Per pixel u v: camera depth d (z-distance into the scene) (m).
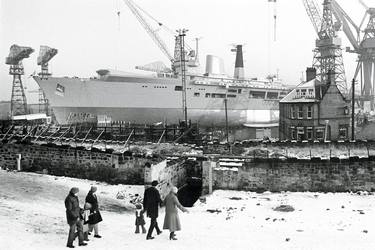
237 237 14.45
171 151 34.97
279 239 14.29
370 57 102.06
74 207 11.85
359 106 97.56
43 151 28.64
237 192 24.97
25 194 20.09
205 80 87.69
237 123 96.44
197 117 87.56
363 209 20.36
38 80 73.25
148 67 92.25
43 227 13.92
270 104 103.75
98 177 27.12
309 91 51.66
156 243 12.94
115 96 75.50
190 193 25.77
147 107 79.06
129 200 22.38
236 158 30.06
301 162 24.77
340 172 24.36
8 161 29.22
